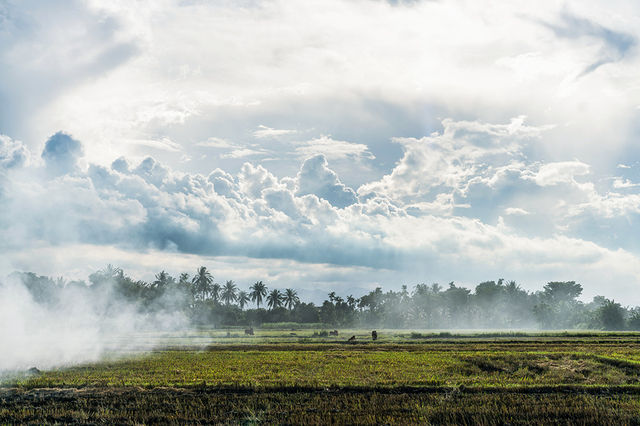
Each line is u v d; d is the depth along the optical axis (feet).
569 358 165.27
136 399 100.32
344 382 115.34
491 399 96.73
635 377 126.52
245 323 640.99
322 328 599.57
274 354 188.85
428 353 189.98
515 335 326.44
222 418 86.02
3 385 117.50
